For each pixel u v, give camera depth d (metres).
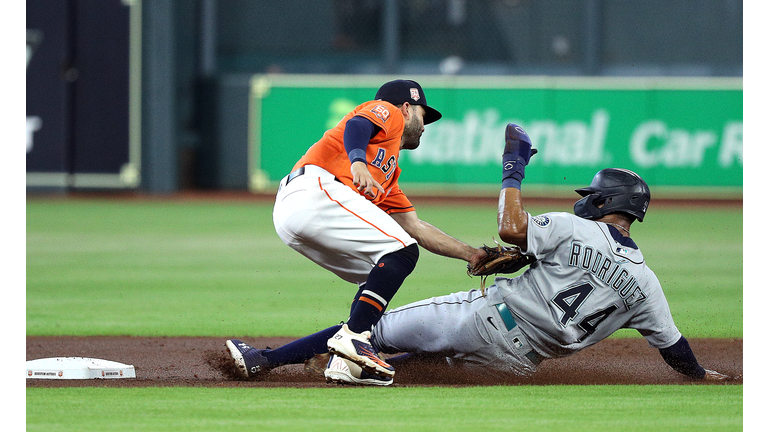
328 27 66.56
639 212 12.73
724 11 62.91
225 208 56.00
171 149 64.38
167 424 10.40
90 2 62.00
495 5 65.69
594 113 61.62
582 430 10.22
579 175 62.00
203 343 17.47
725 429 10.31
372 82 63.53
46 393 12.05
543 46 65.56
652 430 10.26
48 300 23.12
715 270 28.91
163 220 47.78
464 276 27.86
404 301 22.83
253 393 12.12
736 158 60.53
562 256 12.35
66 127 62.19
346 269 13.37
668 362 13.23
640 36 64.38
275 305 22.55
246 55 67.19
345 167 13.27
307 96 64.12
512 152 12.80
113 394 12.05
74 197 62.84
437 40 66.38
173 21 63.38
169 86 63.66
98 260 31.66
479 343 12.73
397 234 12.82
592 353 16.27
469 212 53.03
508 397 11.87
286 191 13.30
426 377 13.44
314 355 13.35
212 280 26.98
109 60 62.34
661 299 12.66
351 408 11.21
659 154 61.25
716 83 60.31
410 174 63.28
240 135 66.38
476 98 62.50
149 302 22.89
